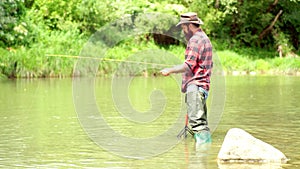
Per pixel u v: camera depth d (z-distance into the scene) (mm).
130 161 8805
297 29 41531
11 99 17578
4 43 29828
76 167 8406
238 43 39250
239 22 39750
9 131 11477
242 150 8727
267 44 40531
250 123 12477
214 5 38594
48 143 10227
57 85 23188
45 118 13305
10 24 29953
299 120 12891
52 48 29203
